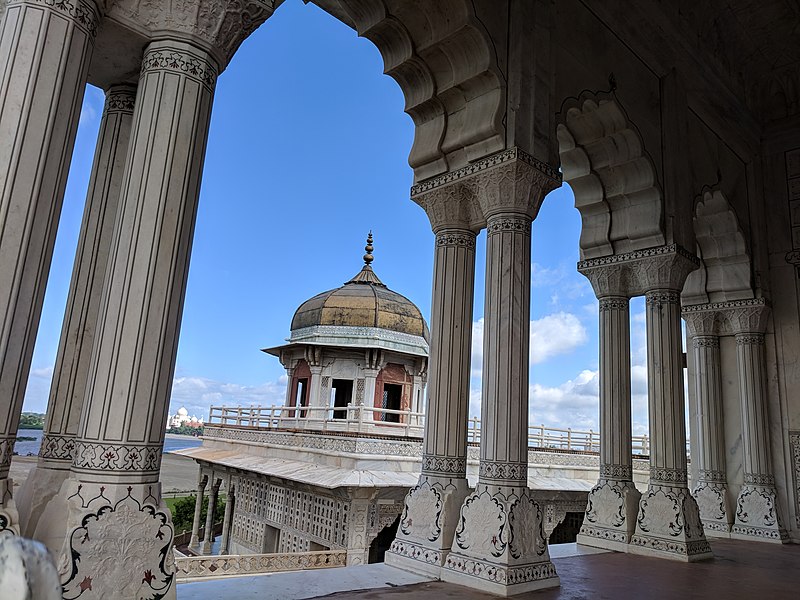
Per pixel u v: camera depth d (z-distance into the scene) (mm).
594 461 14453
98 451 2562
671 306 6473
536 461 13445
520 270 4715
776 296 8406
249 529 13266
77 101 2588
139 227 2760
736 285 8250
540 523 4402
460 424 4930
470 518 4395
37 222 2377
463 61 4988
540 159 4895
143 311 2699
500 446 4414
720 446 8195
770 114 9031
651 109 6660
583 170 6793
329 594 3822
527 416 4551
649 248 6602
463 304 5148
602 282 6953
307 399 15250
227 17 3053
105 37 2936
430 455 4922
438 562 4449
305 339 15352
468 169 5020
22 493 2902
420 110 5371
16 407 2293
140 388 2652
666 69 6992
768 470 7828
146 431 2648
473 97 5078
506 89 4938
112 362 2643
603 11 6082
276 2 3244
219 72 3152
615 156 6547
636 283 6812
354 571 4527
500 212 4832
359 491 9938
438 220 5332
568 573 4871
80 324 3170
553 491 12250
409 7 4910
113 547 2482
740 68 8805
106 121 3432
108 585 2443
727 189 7980
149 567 2549
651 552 5941
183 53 2955
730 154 8250
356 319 15297
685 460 6254
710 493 8094
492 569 4074
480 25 4781
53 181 2449
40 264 2395
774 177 8812
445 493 4688
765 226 8703
